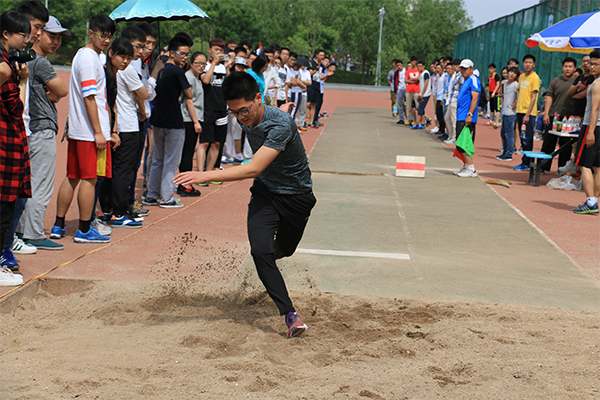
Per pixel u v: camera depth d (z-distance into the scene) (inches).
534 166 379.9
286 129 137.1
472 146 396.5
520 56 880.9
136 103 241.9
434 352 136.9
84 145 205.9
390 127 714.2
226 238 231.8
